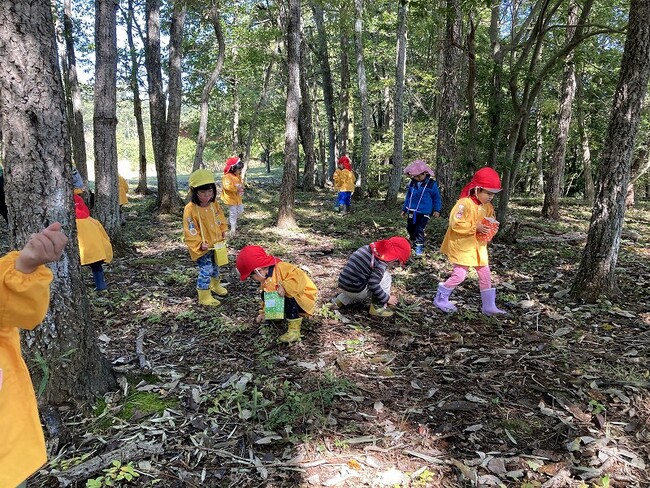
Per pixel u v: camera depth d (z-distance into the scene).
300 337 4.30
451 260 4.93
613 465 2.70
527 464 2.71
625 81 4.89
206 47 18.23
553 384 3.58
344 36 19.02
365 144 16.80
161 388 3.44
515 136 8.20
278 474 2.60
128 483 2.51
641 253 7.85
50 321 3.02
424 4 7.98
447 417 3.16
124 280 6.19
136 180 28.98
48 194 2.87
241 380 3.53
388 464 2.69
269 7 16.48
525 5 11.08
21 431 1.56
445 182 11.22
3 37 2.66
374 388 3.51
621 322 4.76
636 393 3.44
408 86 19.88
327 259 7.45
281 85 23.98
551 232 9.74
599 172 5.26
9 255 1.45
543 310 5.13
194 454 2.75
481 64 8.15
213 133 28.58
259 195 17.78
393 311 5.00
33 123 2.76
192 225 4.98
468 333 4.54
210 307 5.13
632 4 4.75
